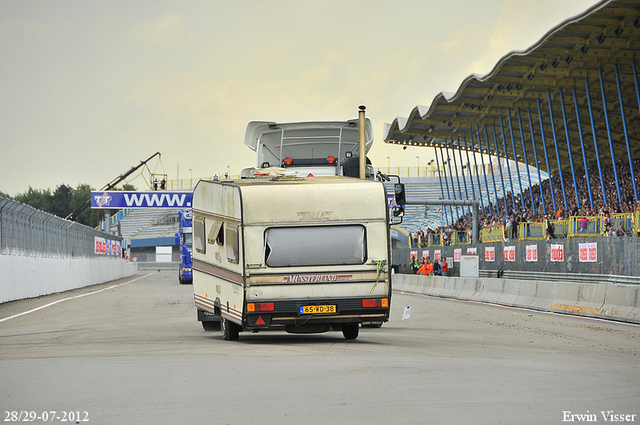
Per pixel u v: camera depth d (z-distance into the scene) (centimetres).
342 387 1169
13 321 2778
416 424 897
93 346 1852
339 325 1958
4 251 4022
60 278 5497
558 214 6400
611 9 5128
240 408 996
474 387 1178
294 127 2752
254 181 2017
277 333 2378
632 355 1747
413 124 9394
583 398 1094
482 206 9175
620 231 4644
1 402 1044
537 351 1791
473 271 5944
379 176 2611
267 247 1841
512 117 8544
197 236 2300
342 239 1862
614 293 3041
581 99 7538
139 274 11656
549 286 3653
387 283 1869
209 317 2289
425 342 2000
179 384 1198
